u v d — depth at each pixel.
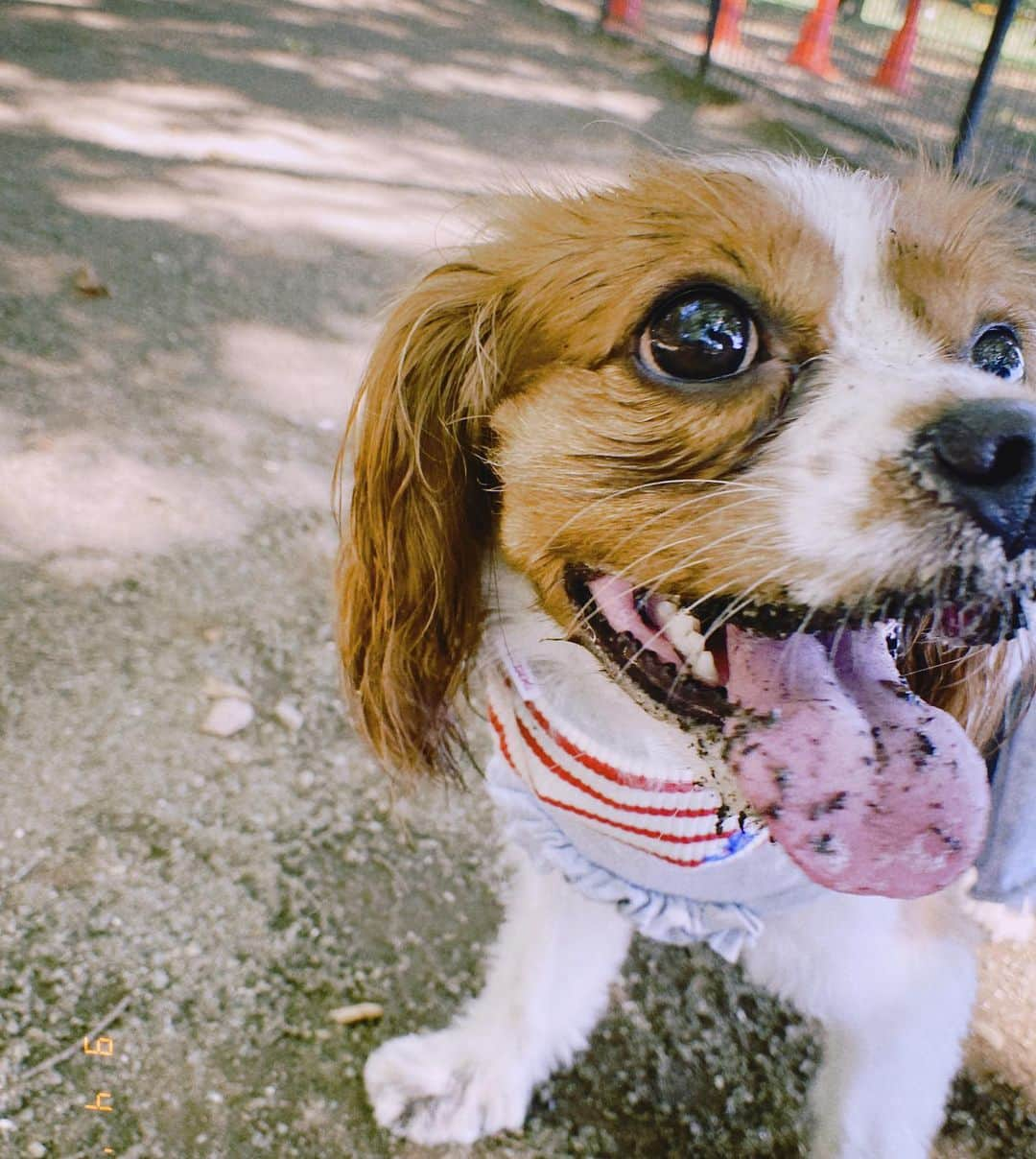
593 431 0.21
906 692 0.21
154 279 0.70
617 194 0.23
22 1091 0.29
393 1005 0.33
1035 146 0.89
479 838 0.38
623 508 0.21
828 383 0.20
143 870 0.35
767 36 1.42
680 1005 0.34
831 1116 0.28
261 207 0.84
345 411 0.59
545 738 0.25
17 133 0.93
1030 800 0.25
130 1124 0.29
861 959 0.26
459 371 0.25
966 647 0.21
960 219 0.22
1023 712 0.26
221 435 0.55
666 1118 0.31
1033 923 0.37
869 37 1.33
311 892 0.35
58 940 0.33
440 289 0.25
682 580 0.20
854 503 0.18
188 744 0.39
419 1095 0.30
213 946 0.33
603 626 0.22
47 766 0.37
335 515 0.28
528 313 0.23
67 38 1.25
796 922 0.26
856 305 0.20
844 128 1.06
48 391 0.56
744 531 0.19
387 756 0.28
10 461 0.51
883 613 0.18
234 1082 0.30
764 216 0.20
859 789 0.20
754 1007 0.34
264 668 0.42
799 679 0.21
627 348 0.21
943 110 1.06
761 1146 0.30
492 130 1.10
